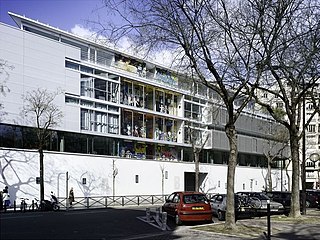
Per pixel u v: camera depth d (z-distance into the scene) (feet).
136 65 150.20
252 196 80.74
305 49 54.29
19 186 105.40
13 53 107.04
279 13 51.16
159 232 51.37
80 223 58.34
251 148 192.65
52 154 114.52
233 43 51.29
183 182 161.99
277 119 73.26
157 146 158.30
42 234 45.06
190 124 167.22
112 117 136.87
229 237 46.65
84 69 127.75
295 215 71.26
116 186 133.28
